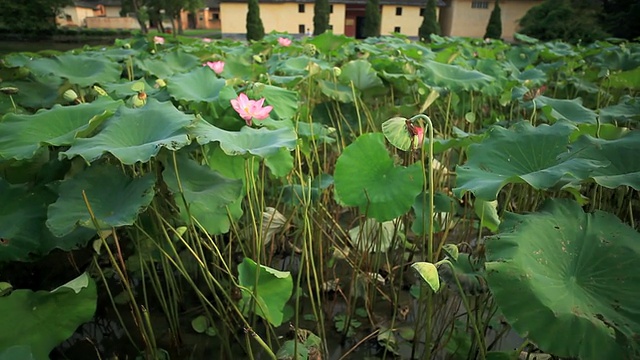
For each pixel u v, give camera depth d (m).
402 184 1.54
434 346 1.60
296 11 24.98
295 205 1.97
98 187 1.34
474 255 1.62
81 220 1.22
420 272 1.05
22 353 0.95
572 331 0.90
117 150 1.22
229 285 1.78
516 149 1.37
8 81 2.61
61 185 1.34
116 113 1.47
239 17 24.80
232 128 1.95
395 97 3.36
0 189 1.48
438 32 21.77
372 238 2.01
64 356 1.64
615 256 1.03
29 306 1.19
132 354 1.67
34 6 20.06
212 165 1.75
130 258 1.92
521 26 18.25
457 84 2.48
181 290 1.92
